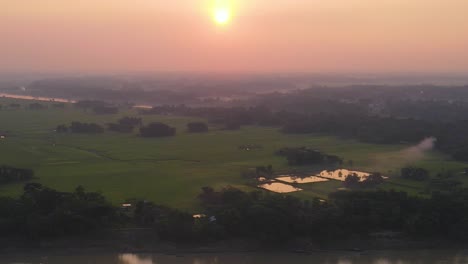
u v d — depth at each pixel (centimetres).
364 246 9956
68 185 13375
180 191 12812
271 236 9875
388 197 11075
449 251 9906
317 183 13925
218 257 9531
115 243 9819
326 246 9950
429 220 10125
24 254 9469
